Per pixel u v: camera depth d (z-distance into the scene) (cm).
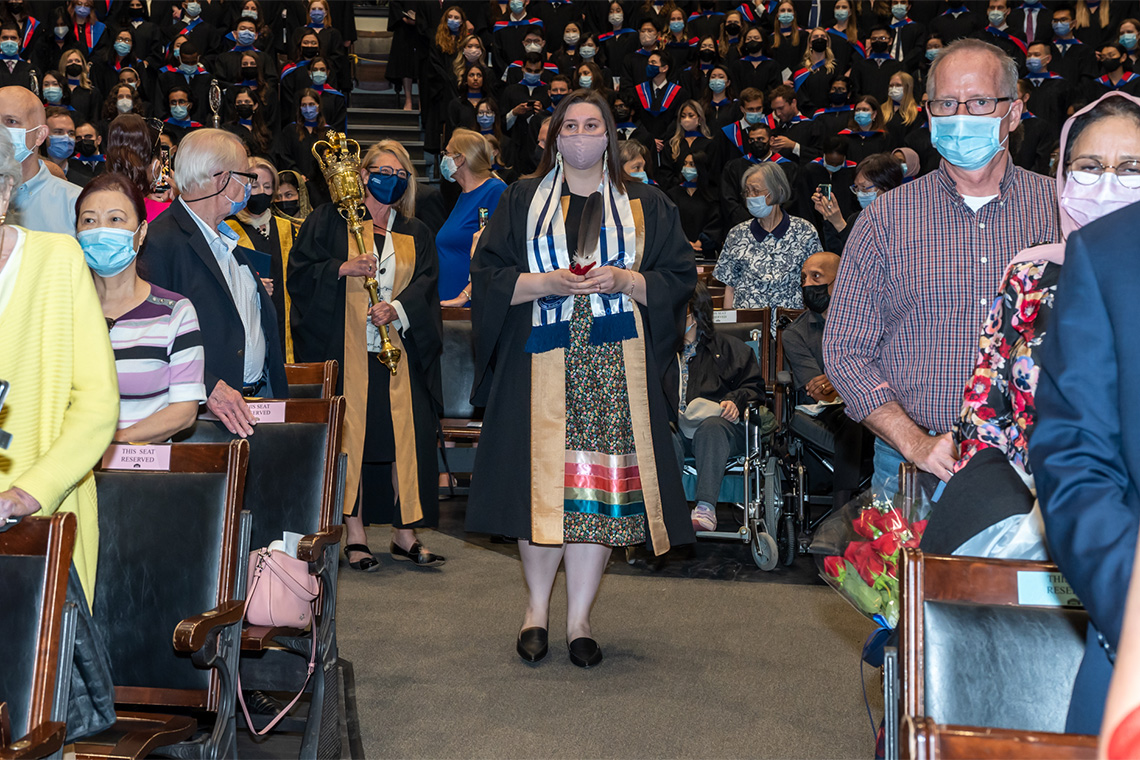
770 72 1129
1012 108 233
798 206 931
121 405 241
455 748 282
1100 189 160
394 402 465
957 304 242
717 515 592
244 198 325
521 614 409
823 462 529
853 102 1119
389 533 550
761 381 505
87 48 1196
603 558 357
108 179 238
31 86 1056
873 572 196
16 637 162
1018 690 148
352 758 273
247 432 297
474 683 333
